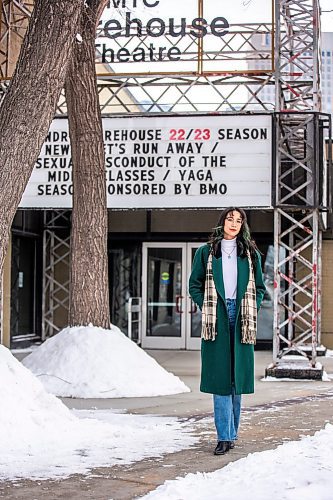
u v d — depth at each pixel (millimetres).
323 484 5438
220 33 13562
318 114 12484
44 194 13320
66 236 18750
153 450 6926
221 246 6789
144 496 5379
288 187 12719
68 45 7727
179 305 18562
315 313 12844
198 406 9852
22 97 7547
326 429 7555
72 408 9641
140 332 18656
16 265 17500
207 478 5715
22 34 15781
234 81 13820
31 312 18297
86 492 5555
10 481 5855
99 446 7066
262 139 12672
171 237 18656
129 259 18906
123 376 10977
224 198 12758
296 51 13000
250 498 5129
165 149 12969
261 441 7352
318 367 12781
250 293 6719
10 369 7727
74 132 11891
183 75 13578
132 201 13023
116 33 13742
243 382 6699
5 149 7477
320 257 17688
